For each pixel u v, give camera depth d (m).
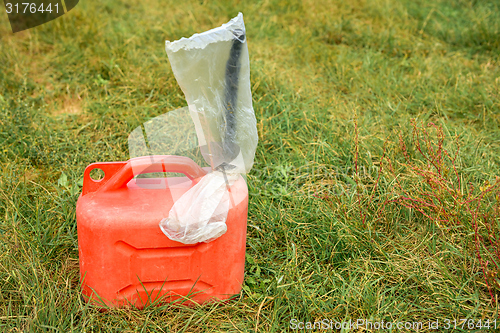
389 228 2.61
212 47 1.80
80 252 1.97
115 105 3.81
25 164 3.02
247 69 1.90
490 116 3.73
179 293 2.05
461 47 5.04
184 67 1.81
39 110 3.56
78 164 3.08
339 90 4.22
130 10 5.60
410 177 2.84
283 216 2.62
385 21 5.43
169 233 1.87
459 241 2.47
